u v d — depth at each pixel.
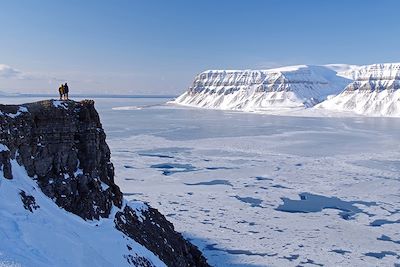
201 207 82.94
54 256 22.78
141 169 120.62
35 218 26.16
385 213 80.25
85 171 35.91
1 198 25.77
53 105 34.94
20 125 32.03
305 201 88.69
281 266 56.03
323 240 65.81
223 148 166.12
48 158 33.69
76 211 33.25
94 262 25.86
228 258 58.34
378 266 56.38
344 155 150.75
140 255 32.47
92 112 38.22
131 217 39.56
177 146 170.00
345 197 92.06
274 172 119.06
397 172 119.38
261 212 80.38
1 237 21.39
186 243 46.34
